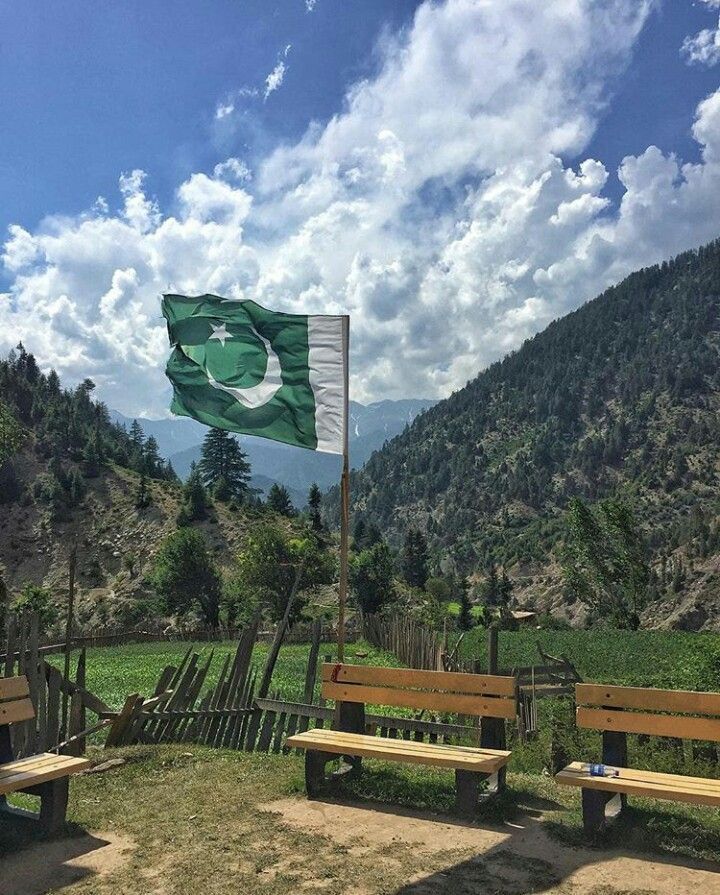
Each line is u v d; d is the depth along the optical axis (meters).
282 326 9.09
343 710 8.02
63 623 93.25
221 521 135.62
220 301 9.23
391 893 5.27
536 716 13.02
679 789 5.86
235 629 63.69
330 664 8.05
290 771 8.24
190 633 61.91
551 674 15.36
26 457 161.25
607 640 50.16
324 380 8.95
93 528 140.62
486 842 6.20
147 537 135.38
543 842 6.20
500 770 7.33
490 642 11.34
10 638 8.93
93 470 156.38
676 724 6.45
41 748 8.87
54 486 147.75
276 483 153.38
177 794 7.49
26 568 132.38
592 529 74.50
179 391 9.38
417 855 5.91
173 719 10.10
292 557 71.44
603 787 6.07
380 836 6.34
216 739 10.43
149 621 93.38
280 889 5.34
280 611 69.56
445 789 7.48
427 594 105.25
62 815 6.48
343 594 8.56
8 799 7.69
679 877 5.50
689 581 140.25
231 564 120.88
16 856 6.00
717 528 184.12
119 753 8.98
